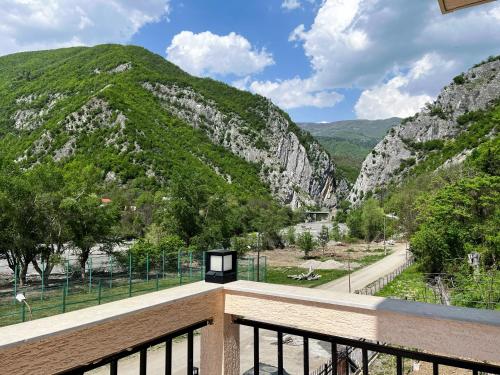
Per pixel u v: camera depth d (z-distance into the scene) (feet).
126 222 178.70
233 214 194.59
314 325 8.48
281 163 458.50
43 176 103.19
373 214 221.46
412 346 7.47
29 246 92.84
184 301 8.51
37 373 5.96
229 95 512.63
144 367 7.80
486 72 368.07
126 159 292.40
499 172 112.88
